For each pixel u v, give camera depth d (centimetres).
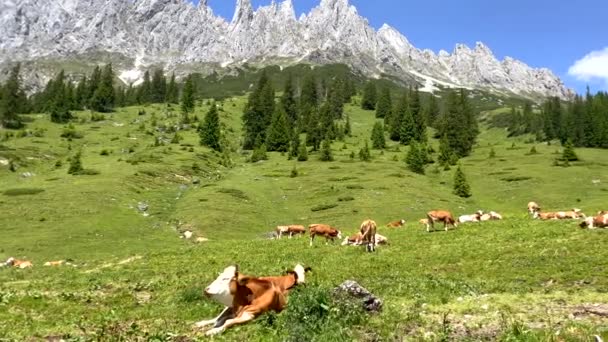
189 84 19488
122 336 1173
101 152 12669
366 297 1395
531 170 11269
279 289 1309
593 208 6988
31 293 2078
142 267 3247
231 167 12731
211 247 4084
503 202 8919
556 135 18225
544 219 4203
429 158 13650
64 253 5169
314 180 10462
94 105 19425
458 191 9500
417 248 3145
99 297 1998
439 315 1373
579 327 1170
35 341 1219
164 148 13300
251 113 16100
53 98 19812
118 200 7919
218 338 1127
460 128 15012
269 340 1082
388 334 1173
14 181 9744
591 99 19638
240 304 1248
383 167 11862
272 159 13862
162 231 6531
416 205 8081
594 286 1866
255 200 8694
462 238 3359
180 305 1731
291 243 4053
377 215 7456
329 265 2752
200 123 16762
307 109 18388
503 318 1245
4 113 15400
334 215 7562
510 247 2788
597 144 15562
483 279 2148
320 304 1216
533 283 2009
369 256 2975
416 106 19425
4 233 6025
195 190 9494
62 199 7619
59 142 14000
